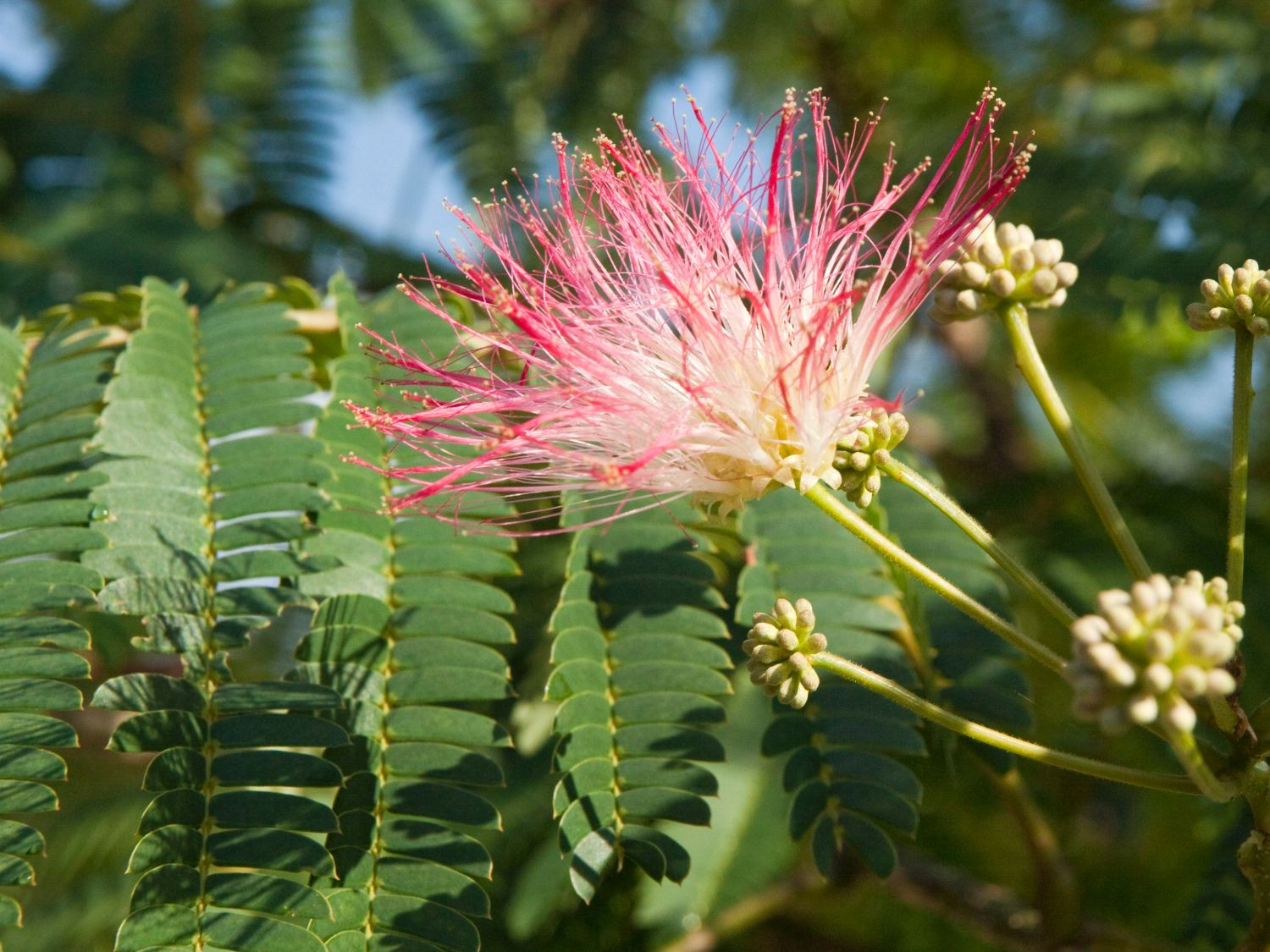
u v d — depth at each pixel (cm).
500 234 32
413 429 31
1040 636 41
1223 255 38
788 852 36
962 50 53
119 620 37
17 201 49
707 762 30
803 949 44
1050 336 57
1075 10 51
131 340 34
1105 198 40
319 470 32
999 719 32
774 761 37
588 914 39
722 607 32
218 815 29
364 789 30
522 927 37
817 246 31
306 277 50
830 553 33
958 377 63
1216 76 46
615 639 31
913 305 31
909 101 54
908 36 54
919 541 34
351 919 29
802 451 30
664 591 32
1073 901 35
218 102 52
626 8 54
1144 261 39
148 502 32
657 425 31
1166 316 54
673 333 31
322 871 29
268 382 33
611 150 32
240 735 30
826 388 30
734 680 37
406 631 31
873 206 31
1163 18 49
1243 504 29
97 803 40
